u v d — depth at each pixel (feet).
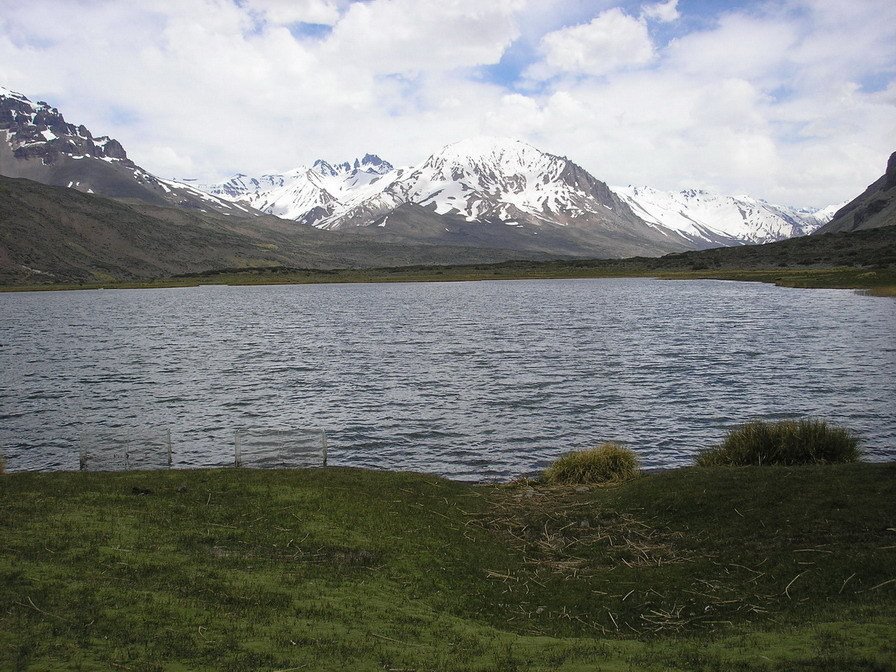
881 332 211.41
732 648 29.84
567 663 28.60
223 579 36.11
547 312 330.13
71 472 63.82
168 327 285.43
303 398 132.16
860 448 89.97
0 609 29.60
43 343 228.63
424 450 95.30
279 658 27.30
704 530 47.50
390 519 50.42
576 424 108.47
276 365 175.32
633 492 56.85
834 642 28.63
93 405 127.34
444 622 33.99
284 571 38.58
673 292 462.19
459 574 42.19
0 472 69.26
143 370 168.76
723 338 211.00
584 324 266.98
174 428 108.99
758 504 49.37
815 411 112.78
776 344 193.57
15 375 162.20
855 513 45.34
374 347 209.67
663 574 41.98
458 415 115.85
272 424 111.04
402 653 28.96
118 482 57.67
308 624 31.32
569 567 44.70
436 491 60.90
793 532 44.34
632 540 48.26
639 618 36.63
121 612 30.45
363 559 42.24
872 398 121.29
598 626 35.76
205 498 52.80
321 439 84.84
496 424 109.29
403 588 38.55
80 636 27.66
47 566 35.50
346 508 51.70
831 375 144.36
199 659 26.55
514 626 35.35
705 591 39.14
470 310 357.00
